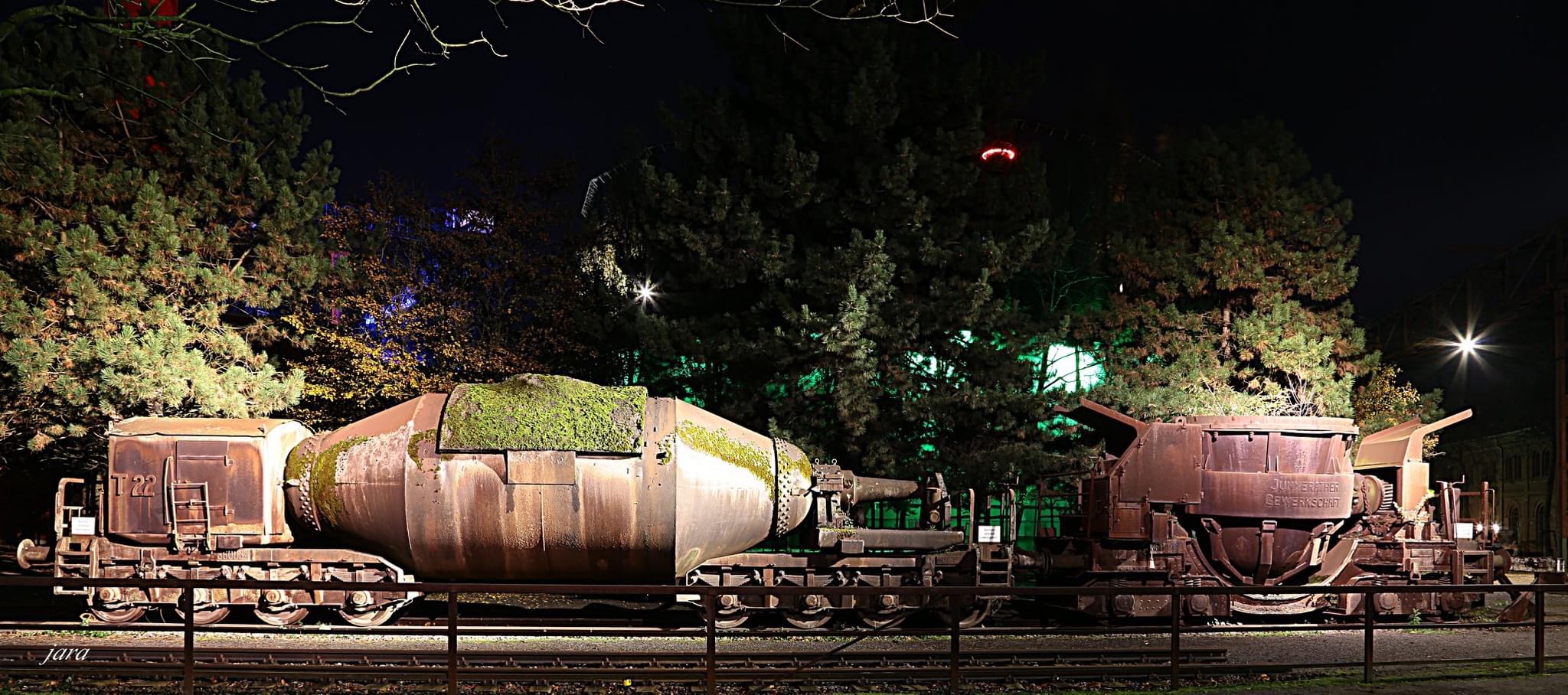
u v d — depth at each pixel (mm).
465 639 14328
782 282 23156
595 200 27453
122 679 10789
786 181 22344
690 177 24641
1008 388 21719
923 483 20953
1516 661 12398
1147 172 27891
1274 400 23969
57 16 12211
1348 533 17594
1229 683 11273
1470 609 18000
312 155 23141
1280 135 25875
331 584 9039
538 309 25406
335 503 14344
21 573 19844
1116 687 11250
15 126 20281
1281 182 25578
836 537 15320
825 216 23109
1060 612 17625
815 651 12664
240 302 23391
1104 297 26672
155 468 14703
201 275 21062
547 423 13883
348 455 14383
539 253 26188
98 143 21844
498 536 13914
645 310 24906
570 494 13812
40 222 21062
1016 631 10914
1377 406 27734
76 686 10398
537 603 18375
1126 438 17547
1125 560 16547
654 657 12117
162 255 20641
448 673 9141
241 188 22531
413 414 14492
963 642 14500
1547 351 35969
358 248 25312
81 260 19969
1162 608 16406
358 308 24281
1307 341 24250
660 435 14195
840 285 21578
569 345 24500
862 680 11234
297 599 14523
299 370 21359
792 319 21344
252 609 16234
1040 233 22016
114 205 21375
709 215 22734
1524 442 37719
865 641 14438
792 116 23609
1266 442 16562
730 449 14883
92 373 19969
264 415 20984
